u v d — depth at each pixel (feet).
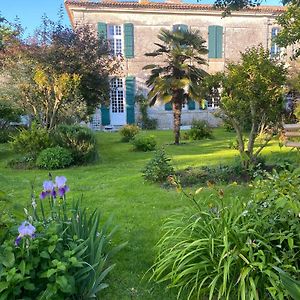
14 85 45.27
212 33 80.64
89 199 19.65
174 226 11.46
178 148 45.50
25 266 7.64
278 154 27.78
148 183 23.21
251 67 21.77
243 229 8.83
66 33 47.80
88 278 8.75
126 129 55.57
